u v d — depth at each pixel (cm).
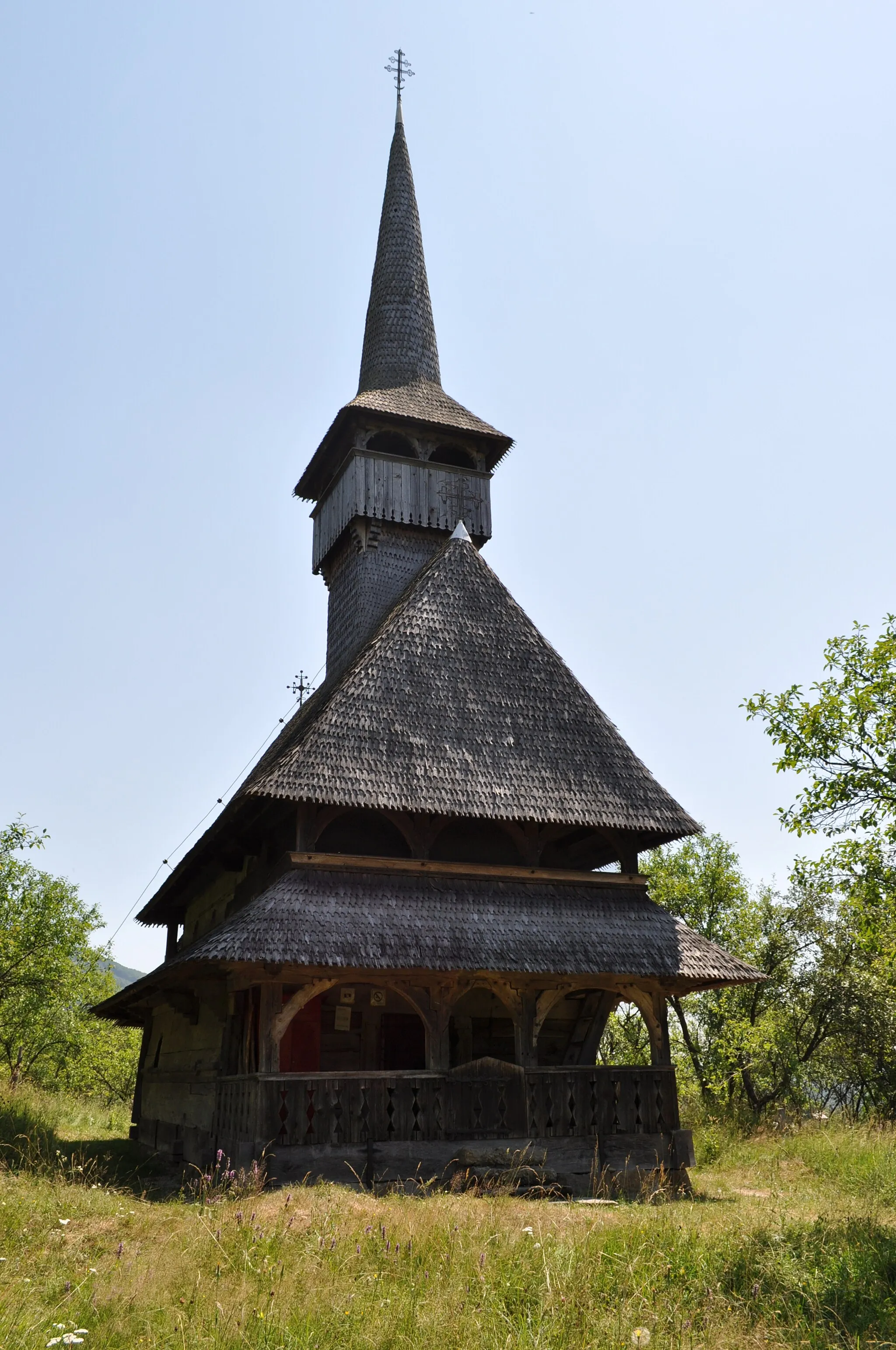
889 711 1439
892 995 2966
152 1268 789
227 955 1383
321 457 2611
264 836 1900
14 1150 1642
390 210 3008
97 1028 4241
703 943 1764
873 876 1450
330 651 2570
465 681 1870
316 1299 725
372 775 1648
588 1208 1261
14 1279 773
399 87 3269
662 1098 1655
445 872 1672
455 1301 735
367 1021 1747
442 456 2606
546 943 1620
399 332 2817
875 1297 799
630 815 1803
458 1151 1480
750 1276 848
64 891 3297
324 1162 1405
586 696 1966
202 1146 1788
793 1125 2389
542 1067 1592
